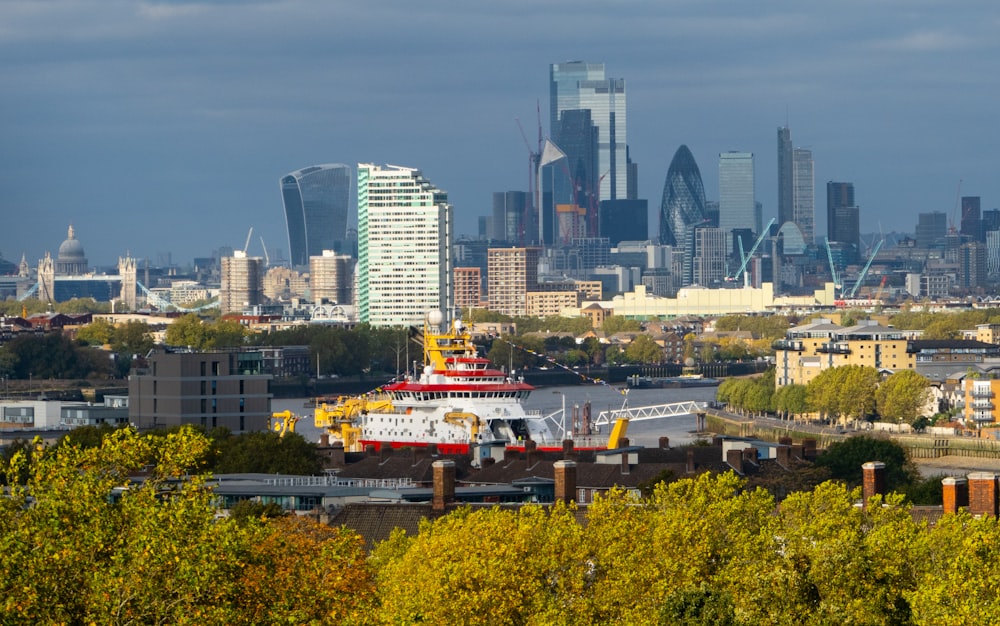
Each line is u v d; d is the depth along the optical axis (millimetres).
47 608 180500
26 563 181875
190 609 183750
